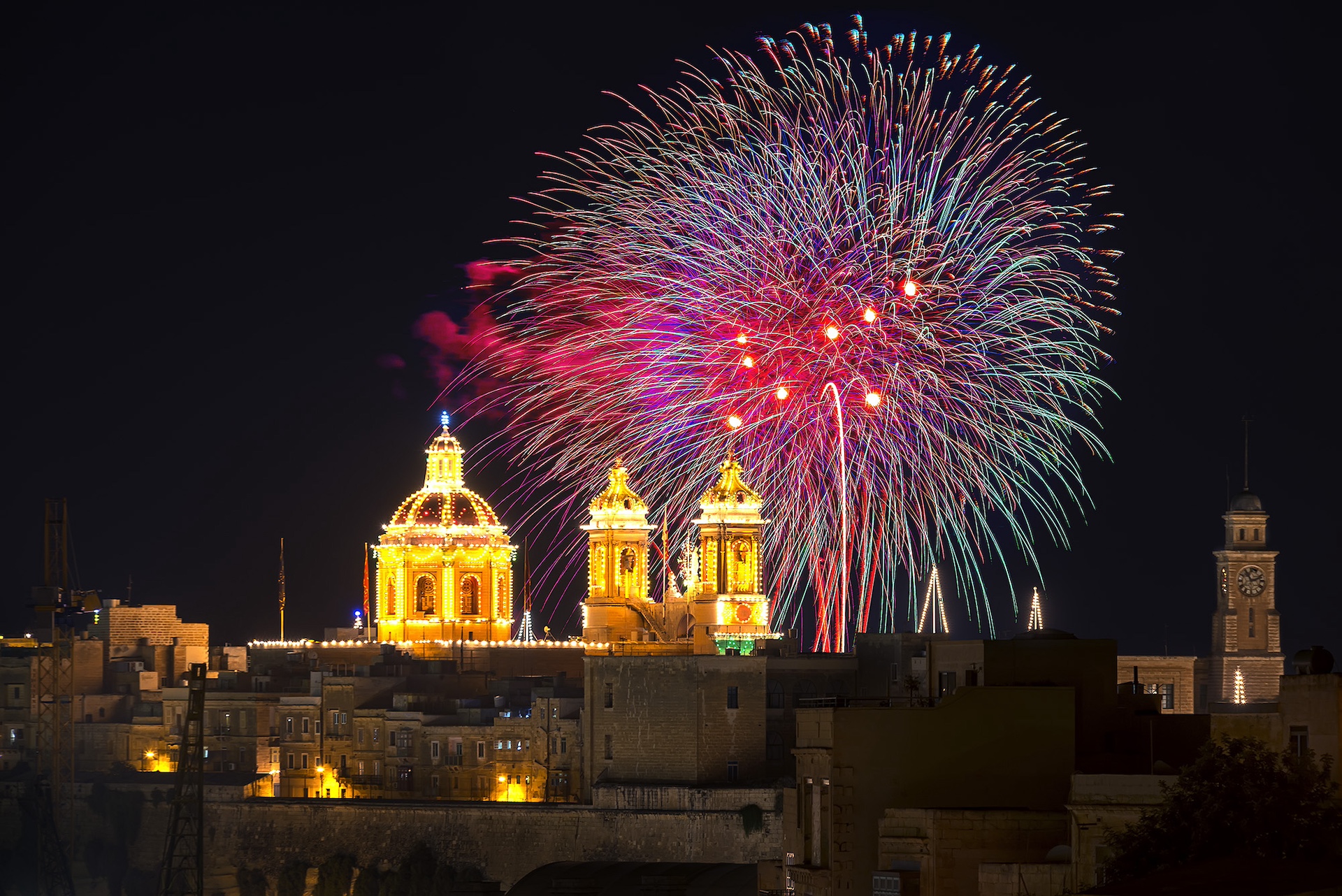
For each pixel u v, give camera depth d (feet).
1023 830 339.36
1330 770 300.81
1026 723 353.72
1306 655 320.50
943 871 338.54
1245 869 274.57
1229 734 317.63
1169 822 295.48
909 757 354.95
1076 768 358.43
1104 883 307.17
